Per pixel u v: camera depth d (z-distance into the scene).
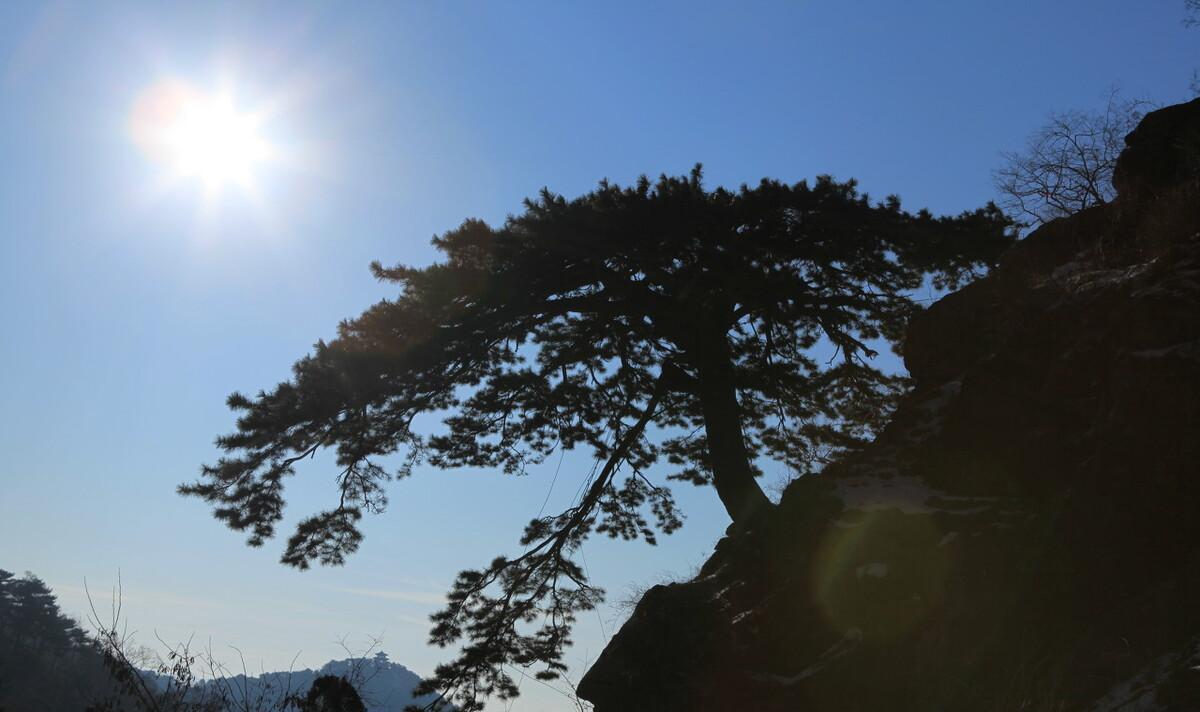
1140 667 9.83
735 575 15.73
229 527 19.52
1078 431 13.15
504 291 21.36
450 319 21.11
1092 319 13.52
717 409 22.25
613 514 24.64
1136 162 17.73
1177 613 9.98
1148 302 12.05
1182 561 10.46
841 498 15.55
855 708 12.09
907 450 16.59
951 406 15.89
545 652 21.16
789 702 12.60
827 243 21.08
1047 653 10.91
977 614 11.91
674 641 14.59
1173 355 11.09
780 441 24.56
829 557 14.21
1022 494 13.62
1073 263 16.61
